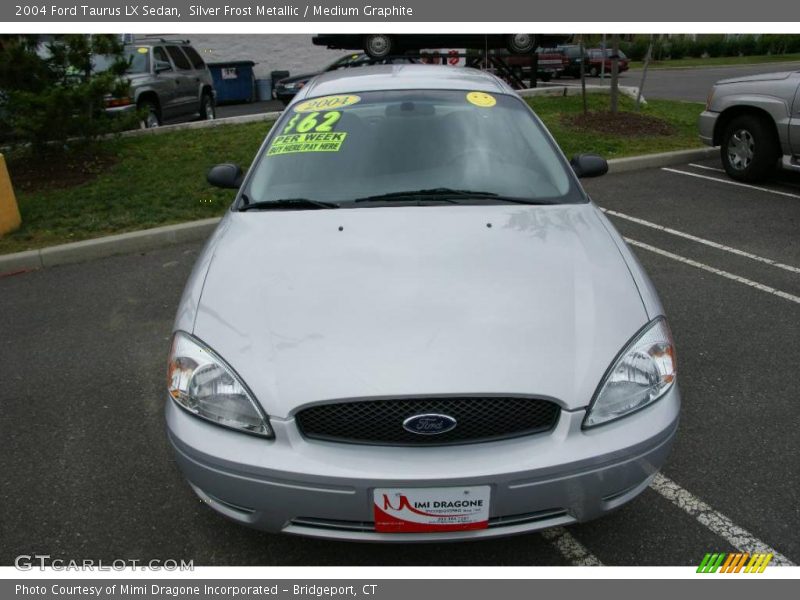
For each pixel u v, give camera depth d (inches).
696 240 215.2
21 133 298.8
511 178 118.5
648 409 81.2
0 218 228.1
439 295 87.0
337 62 622.2
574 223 107.4
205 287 94.1
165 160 325.4
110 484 107.1
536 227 105.0
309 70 869.2
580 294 88.4
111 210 253.9
